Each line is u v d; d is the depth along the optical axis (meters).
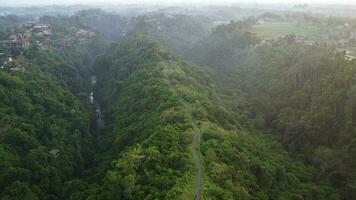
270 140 146.75
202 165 99.12
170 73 188.25
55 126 151.50
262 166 108.25
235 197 88.88
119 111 172.50
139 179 96.75
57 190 118.50
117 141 136.38
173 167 99.81
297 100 164.50
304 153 137.25
